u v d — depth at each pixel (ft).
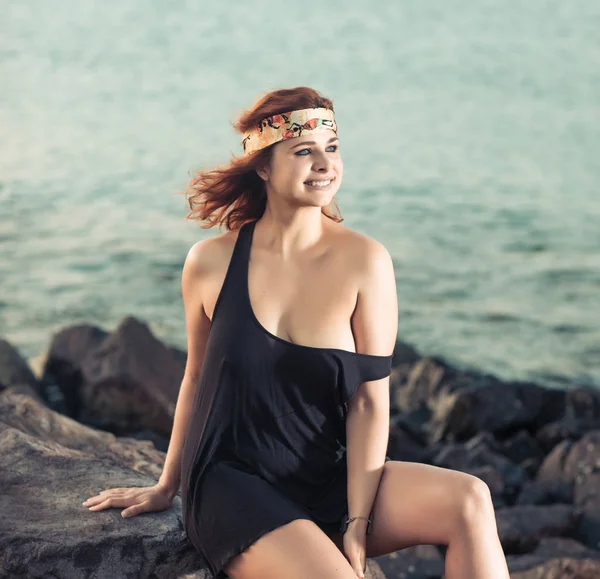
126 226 64.85
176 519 11.52
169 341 43.62
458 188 79.87
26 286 51.08
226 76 151.64
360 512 10.66
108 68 161.17
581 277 54.80
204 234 62.54
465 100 130.41
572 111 121.39
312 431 10.85
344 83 144.66
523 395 31.37
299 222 11.09
